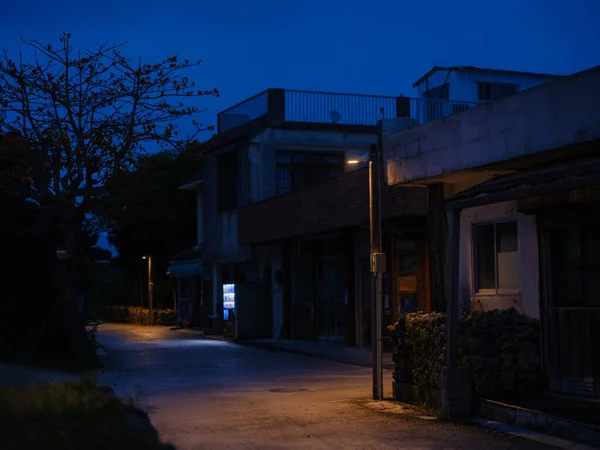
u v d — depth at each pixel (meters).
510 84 30.53
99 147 18.14
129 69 18.31
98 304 53.81
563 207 11.22
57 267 19.84
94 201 18.92
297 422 10.74
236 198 30.09
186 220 45.81
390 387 14.38
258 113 29.94
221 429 10.27
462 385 10.64
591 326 10.76
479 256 13.57
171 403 12.79
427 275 20.27
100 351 24.48
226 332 29.62
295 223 24.22
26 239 20.84
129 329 39.22
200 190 36.56
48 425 9.19
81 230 20.23
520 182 9.80
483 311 12.63
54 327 19.77
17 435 8.55
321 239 25.77
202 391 14.46
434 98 30.73
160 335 33.06
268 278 29.16
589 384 10.71
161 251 47.53
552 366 11.24
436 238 14.20
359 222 20.42
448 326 10.71
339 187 21.45
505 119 11.50
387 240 20.91
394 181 14.23
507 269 12.98
